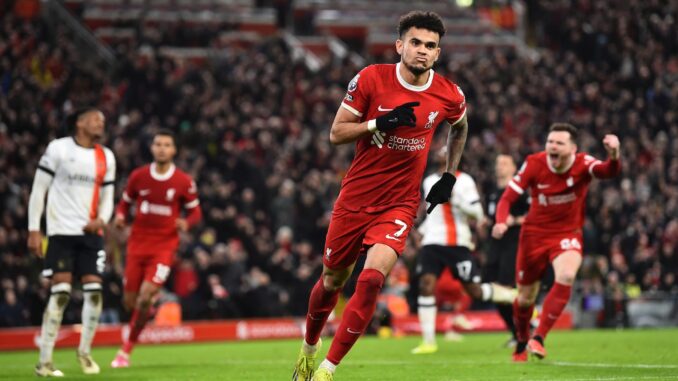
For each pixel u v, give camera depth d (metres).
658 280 31.91
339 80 41.59
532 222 14.53
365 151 9.83
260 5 58.28
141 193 16.75
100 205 14.28
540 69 45.44
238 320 27.00
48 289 24.56
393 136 9.70
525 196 18.80
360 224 9.80
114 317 25.28
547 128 41.97
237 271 27.69
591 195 35.06
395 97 9.81
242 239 29.95
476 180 34.81
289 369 14.42
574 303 28.84
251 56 42.31
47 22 45.59
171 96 38.16
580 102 43.09
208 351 20.50
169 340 24.47
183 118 36.88
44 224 27.17
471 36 57.56
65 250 13.88
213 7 54.94
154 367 15.35
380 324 26.06
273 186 33.41
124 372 14.34
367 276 9.43
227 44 45.72
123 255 26.14
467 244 18.73
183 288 27.23
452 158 10.60
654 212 35.62
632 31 47.50
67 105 34.50
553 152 13.93
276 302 27.48
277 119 38.12
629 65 45.28
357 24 57.62
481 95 41.53
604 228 34.09
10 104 32.84
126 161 32.78
